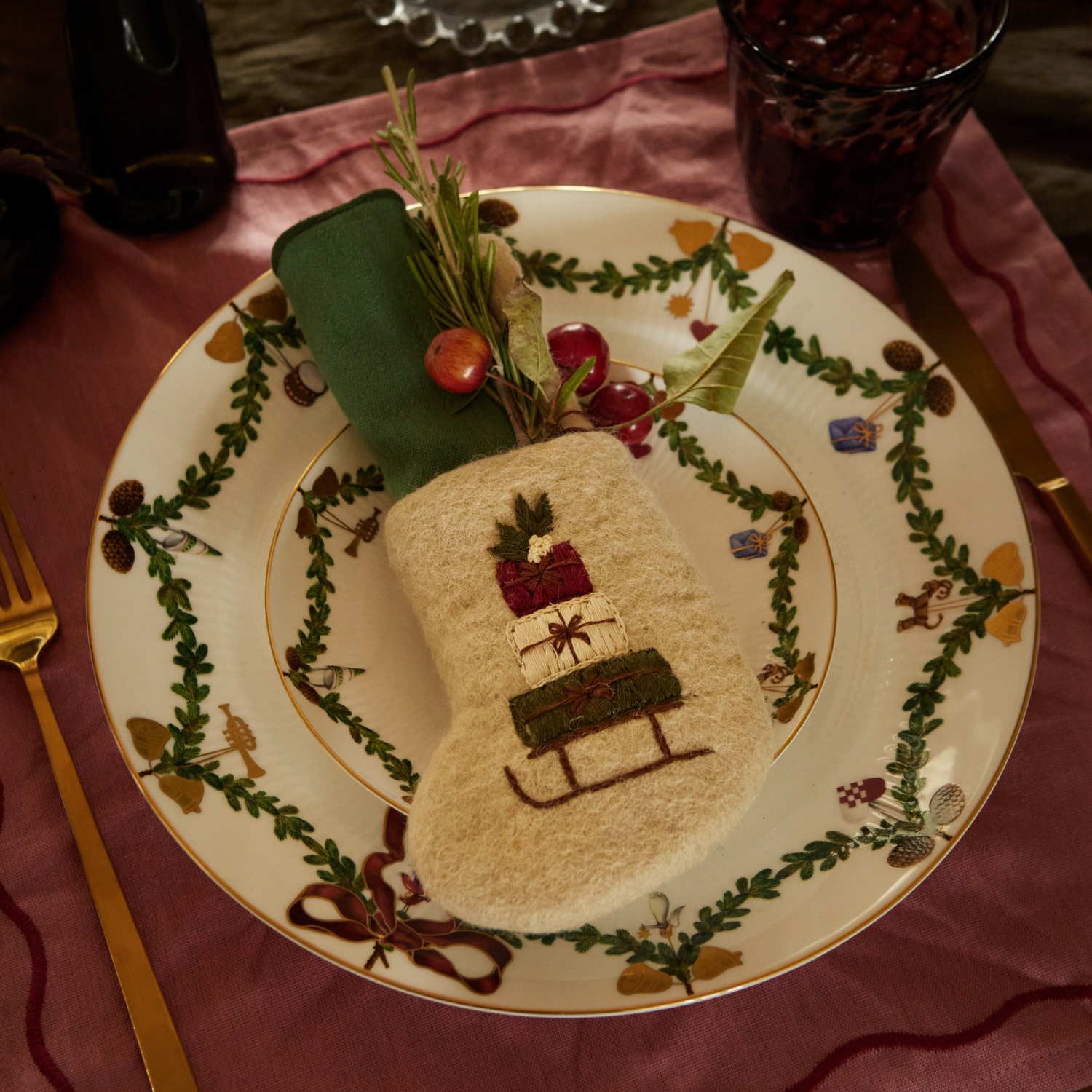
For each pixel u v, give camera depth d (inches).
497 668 12.1
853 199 15.2
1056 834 13.4
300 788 12.6
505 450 13.4
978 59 13.3
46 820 13.1
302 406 14.5
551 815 11.5
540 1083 12.3
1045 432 15.6
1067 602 14.6
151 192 15.6
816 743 13.1
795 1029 12.5
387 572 14.0
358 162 17.1
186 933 12.6
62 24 13.2
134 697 12.7
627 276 15.5
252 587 13.7
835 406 14.8
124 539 13.4
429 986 11.6
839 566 14.1
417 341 13.9
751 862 12.5
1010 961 12.8
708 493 14.6
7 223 14.9
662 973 11.8
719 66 17.9
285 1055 12.2
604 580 12.4
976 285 16.5
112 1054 12.2
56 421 15.2
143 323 15.8
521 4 18.0
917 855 12.3
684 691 12.0
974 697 13.0
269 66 17.8
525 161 17.4
